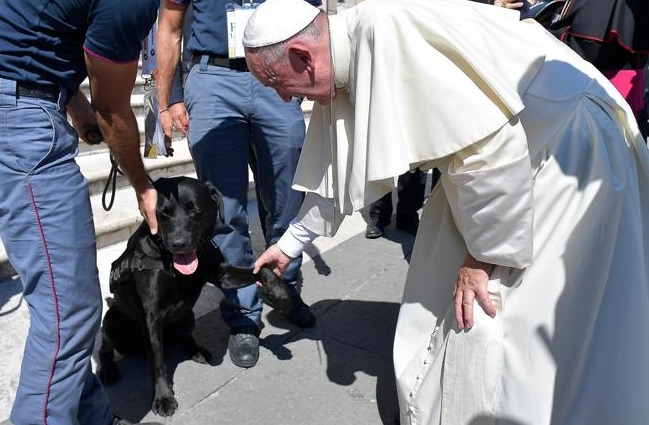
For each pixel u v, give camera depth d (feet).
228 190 8.70
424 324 6.98
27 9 5.13
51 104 5.47
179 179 7.78
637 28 9.07
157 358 7.72
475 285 6.09
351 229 14.46
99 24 4.98
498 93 5.30
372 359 9.01
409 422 6.76
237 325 8.82
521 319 6.02
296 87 6.15
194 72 8.54
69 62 5.50
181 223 7.36
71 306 5.72
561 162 6.08
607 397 6.00
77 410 6.22
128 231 12.26
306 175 7.38
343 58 6.04
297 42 5.83
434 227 6.97
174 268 7.61
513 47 5.79
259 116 8.50
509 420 5.97
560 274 6.00
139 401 7.91
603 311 6.08
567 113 5.99
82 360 6.03
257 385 8.30
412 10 5.67
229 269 8.06
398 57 5.58
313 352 9.14
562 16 9.71
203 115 8.45
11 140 5.27
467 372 6.09
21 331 9.01
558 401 6.07
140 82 16.74
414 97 5.55
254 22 6.03
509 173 5.38
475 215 5.66
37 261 5.55
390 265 12.36
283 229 9.36
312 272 11.91
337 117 6.43
